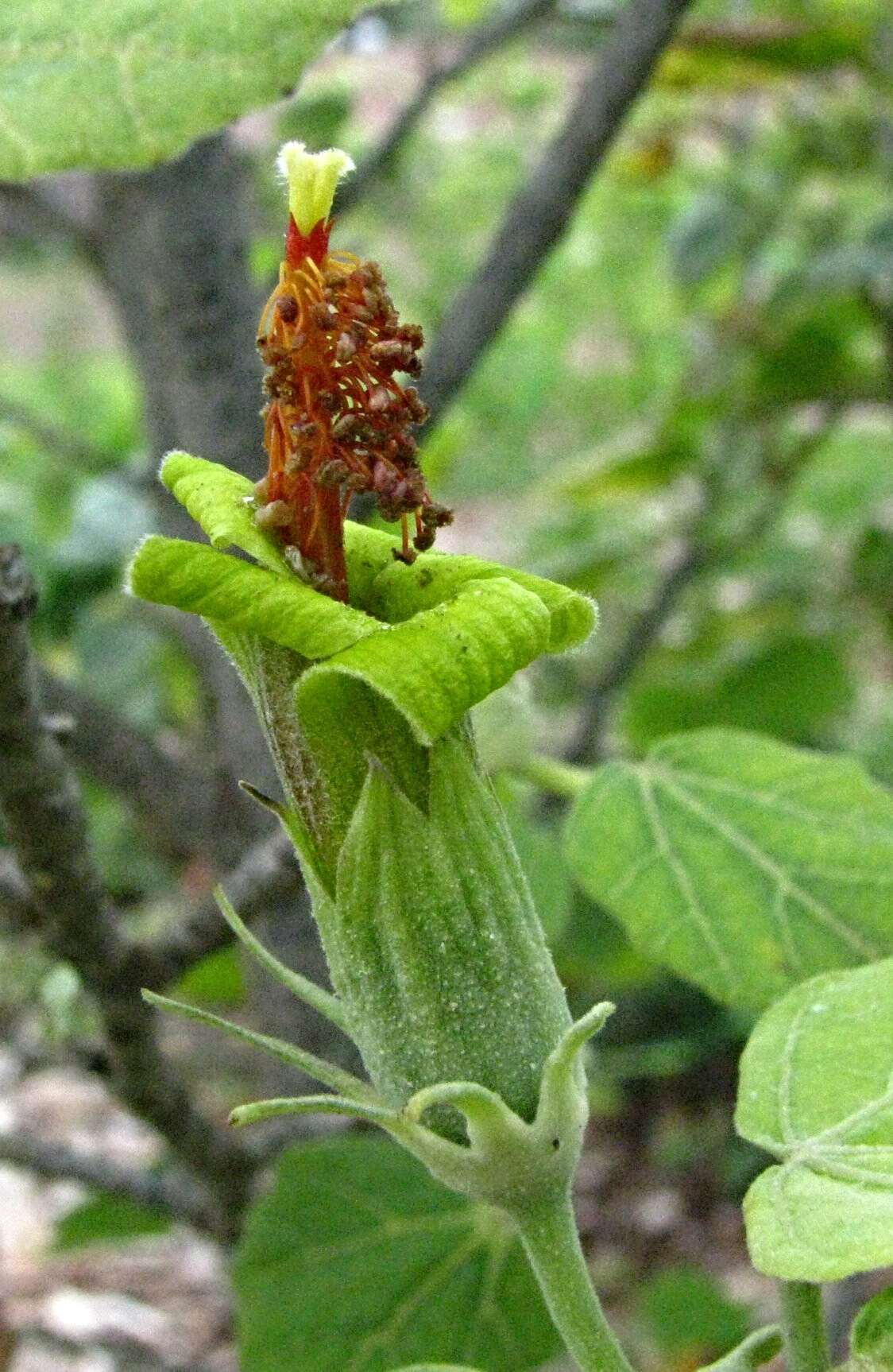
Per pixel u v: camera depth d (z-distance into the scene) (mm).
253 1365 200
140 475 368
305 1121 245
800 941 184
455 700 125
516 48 585
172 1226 298
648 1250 528
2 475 493
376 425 132
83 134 137
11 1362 343
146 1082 202
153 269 243
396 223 801
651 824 193
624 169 492
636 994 512
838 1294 230
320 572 132
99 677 432
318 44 139
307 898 253
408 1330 201
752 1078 154
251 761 264
